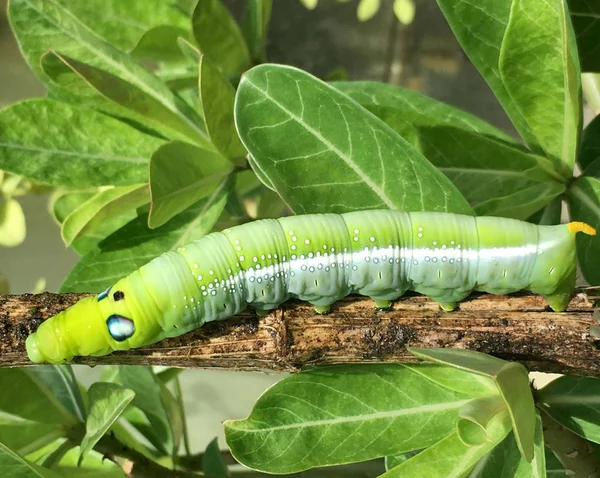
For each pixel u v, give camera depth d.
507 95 0.12
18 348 0.10
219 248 0.10
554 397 0.11
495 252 0.10
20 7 0.12
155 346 0.11
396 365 0.11
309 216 0.11
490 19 0.12
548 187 0.12
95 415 0.11
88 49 0.12
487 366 0.09
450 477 0.09
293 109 0.10
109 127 0.12
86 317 0.10
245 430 0.10
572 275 0.10
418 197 0.11
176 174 0.11
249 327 0.11
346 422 0.11
